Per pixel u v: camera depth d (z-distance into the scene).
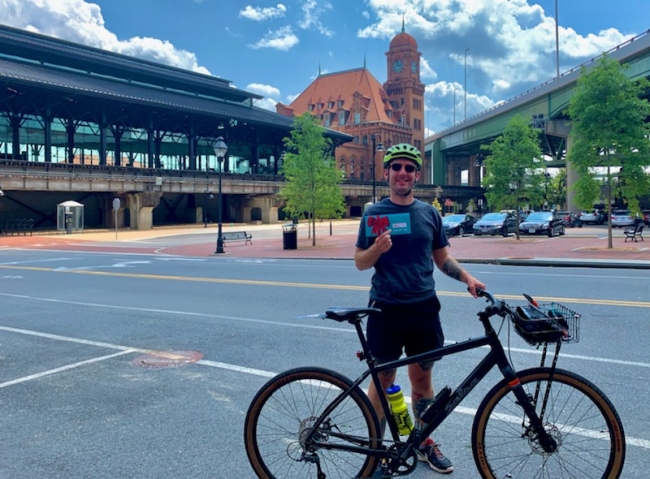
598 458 3.55
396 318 3.64
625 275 14.98
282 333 8.20
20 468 3.97
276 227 58.25
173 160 76.44
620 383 5.48
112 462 4.04
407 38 119.88
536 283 13.32
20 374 6.36
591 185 21.58
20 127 58.69
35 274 17.45
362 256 3.61
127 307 10.88
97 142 67.75
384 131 110.06
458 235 37.25
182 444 4.33
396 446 3.28
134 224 53.06
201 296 12.19
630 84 20.67
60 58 60.41
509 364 3.22
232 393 5.55
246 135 79.81
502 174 29.19
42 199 54.91
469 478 3.71
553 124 63.19
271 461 3.59
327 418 3.39
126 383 5.95
